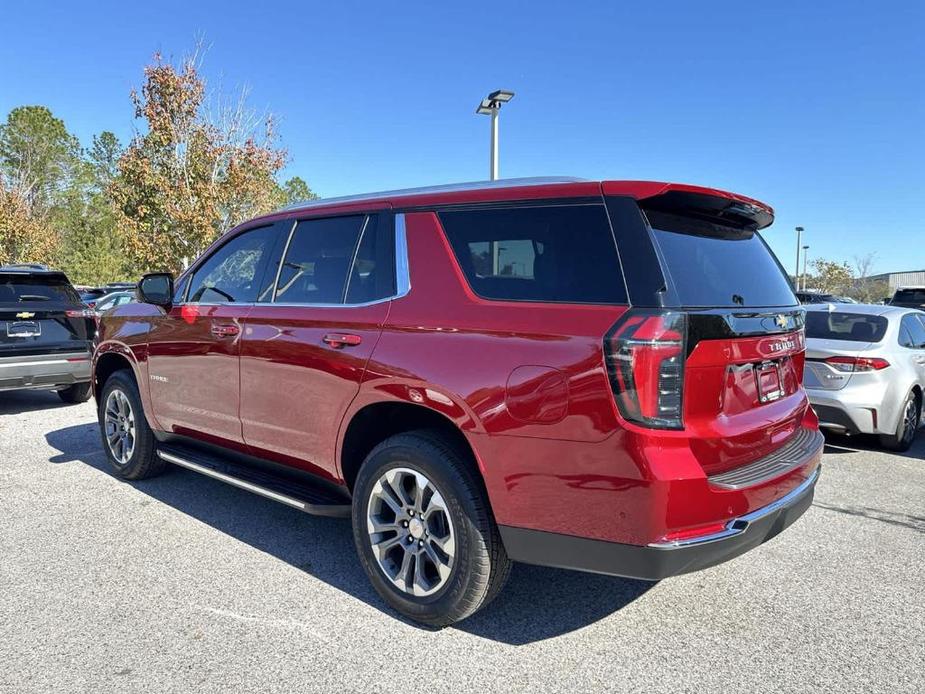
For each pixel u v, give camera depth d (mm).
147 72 17578
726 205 3076
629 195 2744
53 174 55688
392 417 3375
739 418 2842
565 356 2629
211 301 4363
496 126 12828
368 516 3285
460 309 3006
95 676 2729
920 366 6848
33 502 4840
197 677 2725
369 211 3572
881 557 4023
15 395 9828
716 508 2592
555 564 2727
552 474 2660
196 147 18016
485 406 2797
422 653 2922
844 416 6301
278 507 4781
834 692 2674
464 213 3178
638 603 3422
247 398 3945
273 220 4137
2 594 3422
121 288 19234
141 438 5059
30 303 8039
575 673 2787
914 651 2979
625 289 2613
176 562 3834
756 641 3053
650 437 2482
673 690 2678
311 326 3561
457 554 2945
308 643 2990
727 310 2770
